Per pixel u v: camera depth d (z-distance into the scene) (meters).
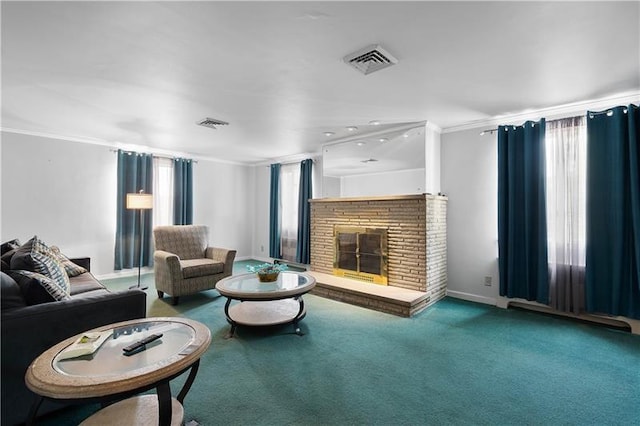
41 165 4.49
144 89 2.82
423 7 1.67
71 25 1.83
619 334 2.94
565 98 3.06
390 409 1.84
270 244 6.66
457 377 2.19
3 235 4.21
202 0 1.60
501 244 3.68
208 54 2.19
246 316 3.12
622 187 2.95
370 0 1.61
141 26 1.85
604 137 3.07
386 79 2.62
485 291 3.90
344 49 2.13
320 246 4.90
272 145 5.25
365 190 4.49
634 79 2.61
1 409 1.57
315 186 5.92
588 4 1.65
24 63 2.32
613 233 3.01
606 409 1.85
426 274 3.70
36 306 1.73
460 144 4.09
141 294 2.11
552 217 3.41
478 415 1.79
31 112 3.50
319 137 4.67
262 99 3.08
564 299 3.30
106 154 5.09
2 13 1.71
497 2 1.63
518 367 2.33
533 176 3.52
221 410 1.82
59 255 3.31
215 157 6.44
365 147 4.48
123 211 5.20
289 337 2.86
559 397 1.97
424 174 3.90
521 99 3.09
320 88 2.81
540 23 1.82
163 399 1.30
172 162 5.89
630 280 2.95
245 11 1.71
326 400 1.92
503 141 3.68
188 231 4.67
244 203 7.16
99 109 3.38
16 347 1.61
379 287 3.95
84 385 1.15
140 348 1.46
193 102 3.16
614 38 1.98
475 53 2.18
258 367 2.31
